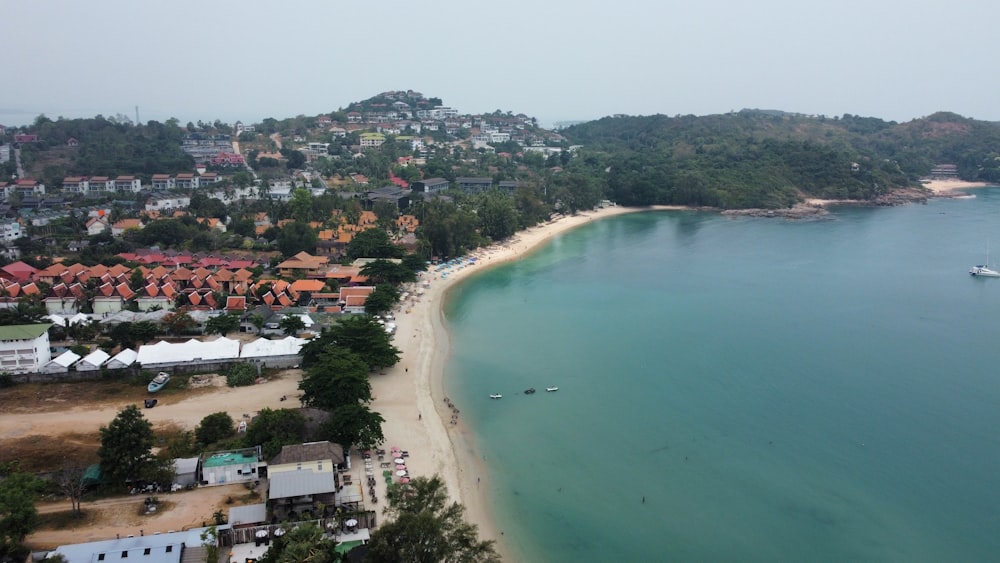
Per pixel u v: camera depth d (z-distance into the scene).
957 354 151.62
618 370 142.12
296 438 98.38
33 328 129.38
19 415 111.69
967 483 100.06
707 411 123.19
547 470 102.62
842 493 97.38
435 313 181.75
